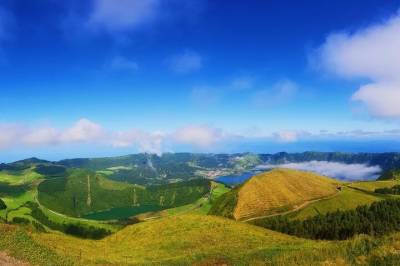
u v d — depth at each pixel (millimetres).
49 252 48531
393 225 154500
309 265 29938
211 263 48875
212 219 94688
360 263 27234
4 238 47750
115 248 75375
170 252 67500
